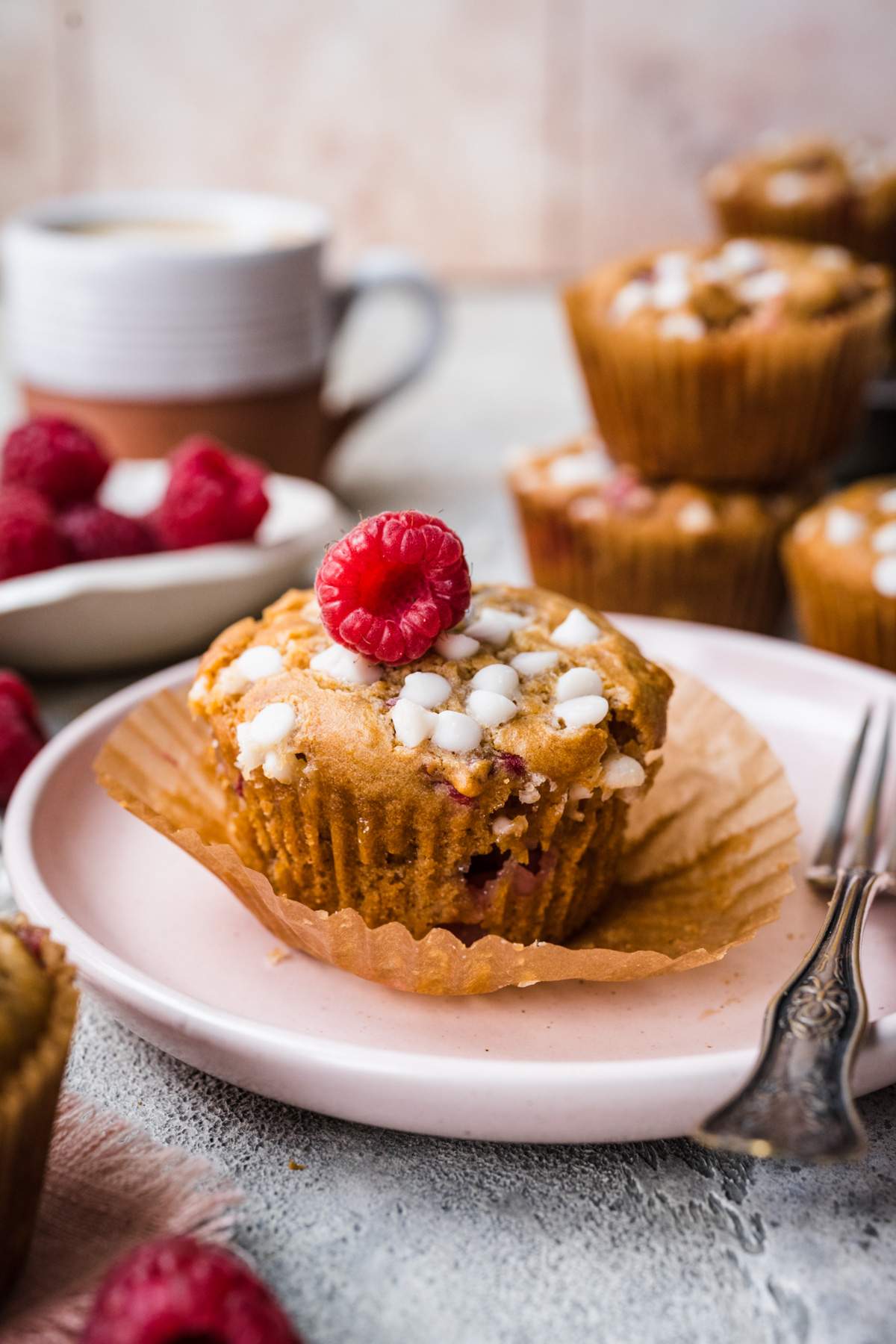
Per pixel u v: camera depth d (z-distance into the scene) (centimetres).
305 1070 28
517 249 101
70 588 41
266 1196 28
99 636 42
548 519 46
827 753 37
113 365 49
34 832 33
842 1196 28
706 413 44
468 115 97
